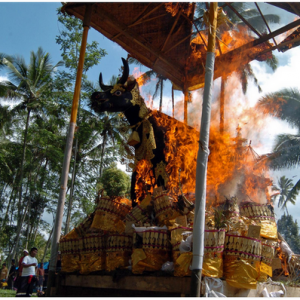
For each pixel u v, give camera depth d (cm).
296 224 2177
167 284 445
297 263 578
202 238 402
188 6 794
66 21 2255
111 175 677
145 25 809
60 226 607
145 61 895
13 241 2912
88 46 2397
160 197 543
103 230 570
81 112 2545
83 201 2483
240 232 502
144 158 664
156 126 673
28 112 2644
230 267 449
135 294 488
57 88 2614
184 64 911
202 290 412
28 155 2791
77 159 2647
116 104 657
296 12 701
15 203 3045
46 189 2695
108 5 741
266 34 779
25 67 2767
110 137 2633
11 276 1545
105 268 543
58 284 586
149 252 476
